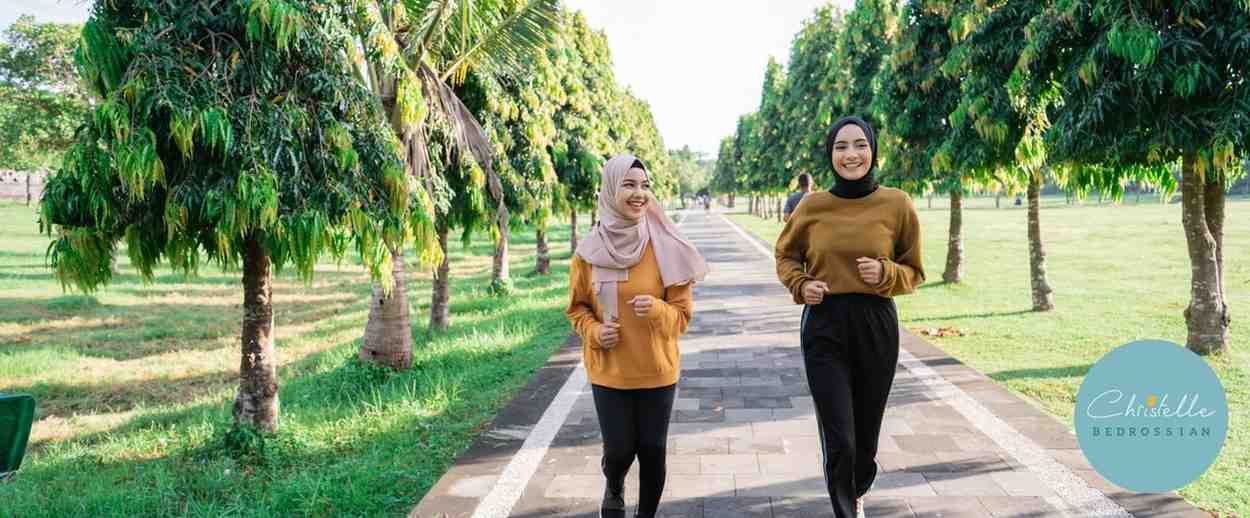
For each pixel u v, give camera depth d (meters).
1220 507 3.73
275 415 5.56
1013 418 5.23
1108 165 7.10
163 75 4.34
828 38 22.97
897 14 15.75
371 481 4.41
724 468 4.47
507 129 10.14
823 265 3.37
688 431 5.25
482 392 6.77
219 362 9.84
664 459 3.29
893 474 4.24
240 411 5.45
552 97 11.35
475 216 9.54
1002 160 9.45
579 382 6.80
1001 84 8.53
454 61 8.23
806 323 3.44
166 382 8.78
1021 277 15.05
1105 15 6.02
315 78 4.90
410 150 7.17
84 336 11.71
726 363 7.64
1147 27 5.59
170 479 4.70
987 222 38.53
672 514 3.81
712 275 16.58
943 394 5.93
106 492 4.51
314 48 4.89
